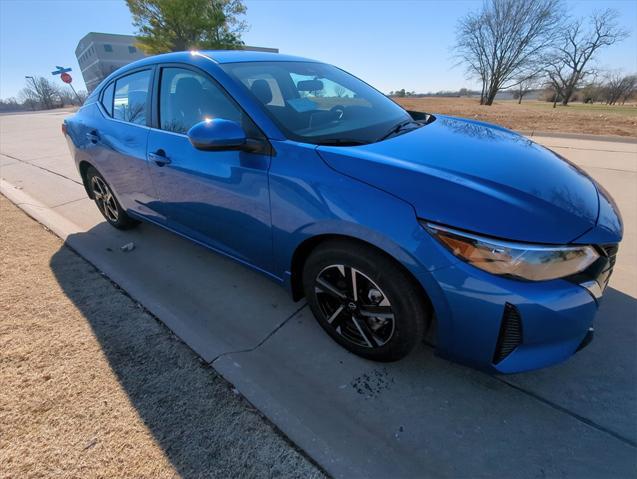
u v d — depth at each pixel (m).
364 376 1.85
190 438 1.52
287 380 1.82
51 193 4.80
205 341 2.05
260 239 2.05
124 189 3.01
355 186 1.59
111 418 1.61
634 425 1.57
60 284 2.61
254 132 1.94
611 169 5.12
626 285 2.46
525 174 1.68
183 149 2.29
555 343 1.50
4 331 2.13
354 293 1.78
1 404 1.67
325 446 1.50
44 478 1.37
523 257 1.36
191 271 2.79
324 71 2.77
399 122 2.33
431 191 1.50
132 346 2.02
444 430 1.57
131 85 2.80
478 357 1.55
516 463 1.44
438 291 1.48
